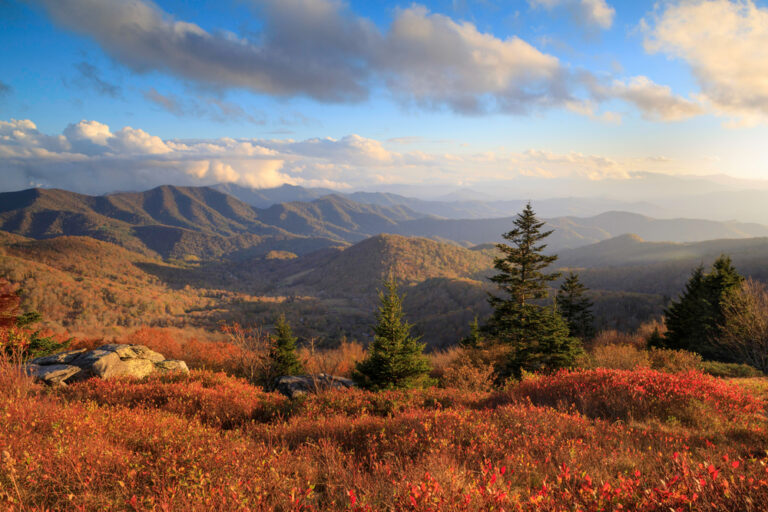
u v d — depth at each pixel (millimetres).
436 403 8719
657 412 7156
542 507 2938
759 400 8523
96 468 3783
